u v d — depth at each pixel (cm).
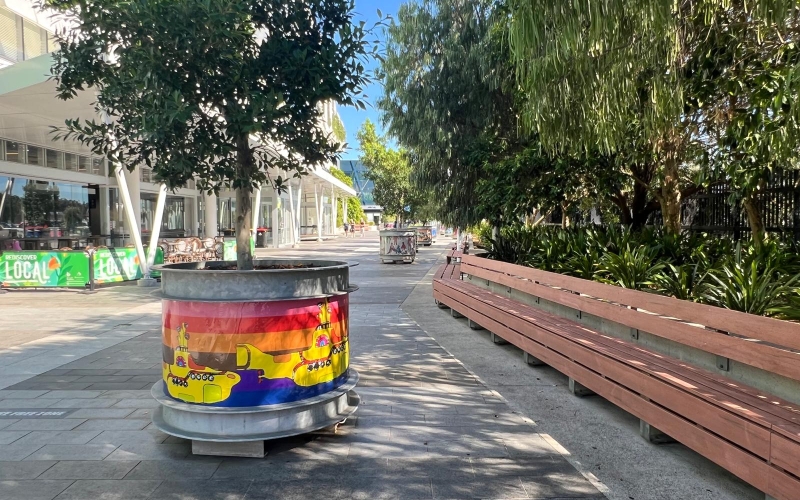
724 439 326
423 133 1388
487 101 1310
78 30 450
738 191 731
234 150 413
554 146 642
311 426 402
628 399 429
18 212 1733
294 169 484
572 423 458
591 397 525
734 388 363
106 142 429
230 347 380
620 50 540
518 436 428
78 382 574
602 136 592
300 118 425
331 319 421
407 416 471
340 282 435
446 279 1079
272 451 400
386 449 404
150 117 369
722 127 781
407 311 1027
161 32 358
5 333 828
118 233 2309
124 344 752
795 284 488
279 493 340
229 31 358
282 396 391
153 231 1479
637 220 1150
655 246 772
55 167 1869
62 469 372
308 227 5769
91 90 1027
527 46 535
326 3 440
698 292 555
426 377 588
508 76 1052
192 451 395
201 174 418
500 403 505
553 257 880
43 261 1306
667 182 924
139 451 401
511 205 974
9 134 1611
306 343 400
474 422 458
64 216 1981
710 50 617
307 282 400
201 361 383
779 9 452
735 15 604
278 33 433
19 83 1052
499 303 762
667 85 576
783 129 546
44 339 785
